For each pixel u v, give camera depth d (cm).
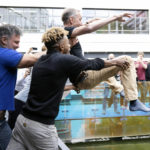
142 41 1418
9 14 1338
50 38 153
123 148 485
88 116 471
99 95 475
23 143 152
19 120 152
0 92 154
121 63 162
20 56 155
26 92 261
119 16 173
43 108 144
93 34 1377
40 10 1361
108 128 477
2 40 160
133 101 205
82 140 467
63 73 146
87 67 145
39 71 149
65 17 199
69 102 464
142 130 490
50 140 145
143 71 553
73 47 198
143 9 1427
